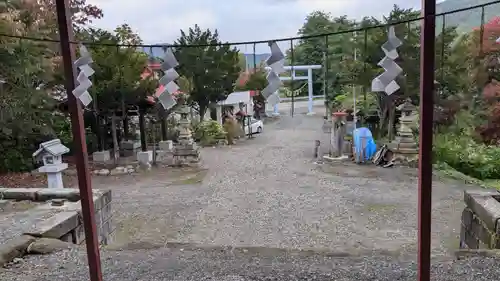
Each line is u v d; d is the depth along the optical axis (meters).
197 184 9.32
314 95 26.52
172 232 5.94
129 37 11.00
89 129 13.10
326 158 11.59
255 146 14.84
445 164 9.85
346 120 13.91
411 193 7.93
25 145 10.27
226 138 15.60
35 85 9.59
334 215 6.64
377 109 13.45
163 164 11.61
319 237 5.57
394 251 3.69
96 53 10.13
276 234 5.75
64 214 4.23
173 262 3.35
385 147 10.98
